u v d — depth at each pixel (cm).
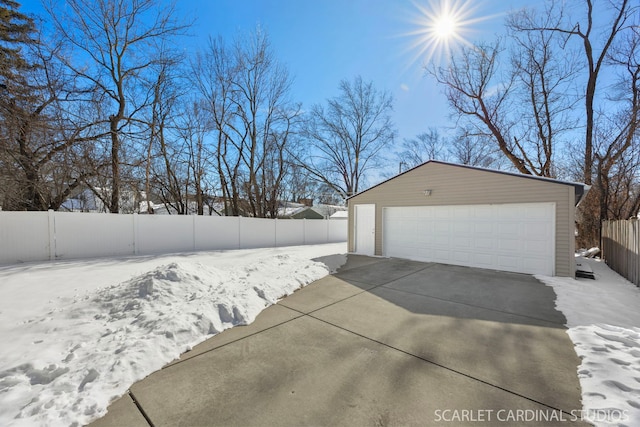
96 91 1184
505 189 757
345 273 720
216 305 403
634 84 1175
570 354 297
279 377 258
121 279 627
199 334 339
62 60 1054
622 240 689
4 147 827
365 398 228
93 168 1141
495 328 370
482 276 684
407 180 970
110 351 283
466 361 286
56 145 1034
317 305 465
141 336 316
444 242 881
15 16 1002
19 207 1038
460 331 361
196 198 1692
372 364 281
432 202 907
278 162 1917
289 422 202
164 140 1549
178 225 1178
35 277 648
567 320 395
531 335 346
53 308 422
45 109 978
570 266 664
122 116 1305
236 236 1349
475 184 812
